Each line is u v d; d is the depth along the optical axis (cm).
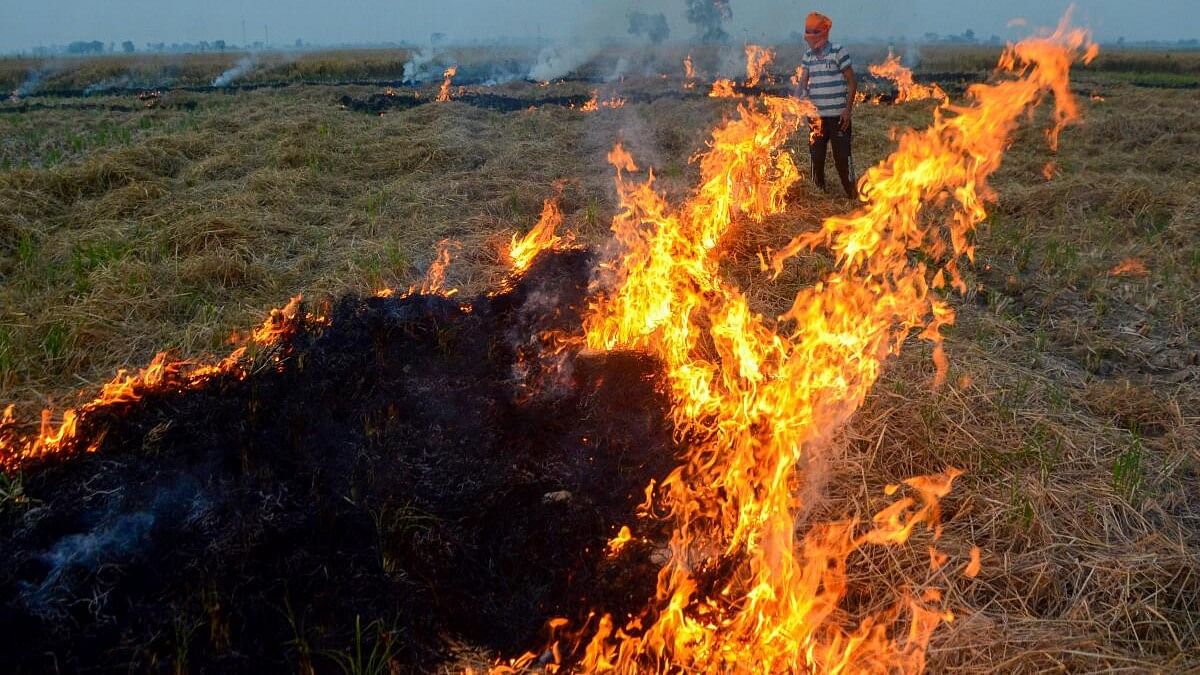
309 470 329
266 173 831
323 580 274
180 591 266
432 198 795
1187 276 595
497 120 1241
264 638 253
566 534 305
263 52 7106
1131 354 485
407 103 1505
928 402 407
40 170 837
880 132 1170
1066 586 298
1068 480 355
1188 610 286
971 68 3114
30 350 459
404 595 271
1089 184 815
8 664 237
